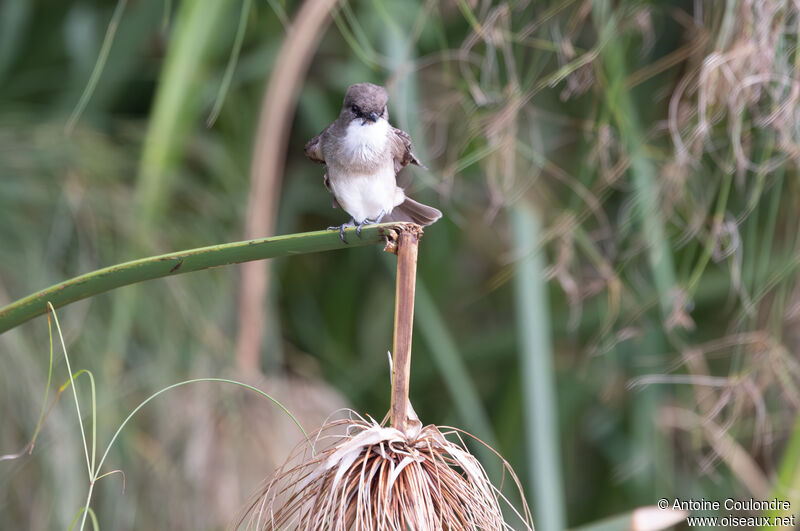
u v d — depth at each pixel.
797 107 7.52
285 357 11.65
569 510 12.09
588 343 11.23
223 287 9.78
